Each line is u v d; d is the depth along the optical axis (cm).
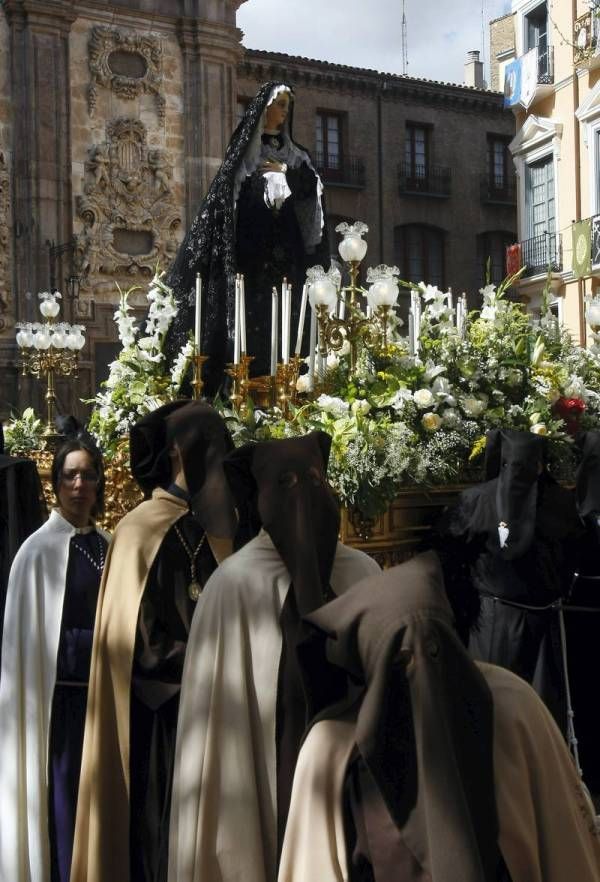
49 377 952
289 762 270
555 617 452
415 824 185
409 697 190
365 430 499
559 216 2222
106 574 339
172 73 2261
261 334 674
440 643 188
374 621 192
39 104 2089
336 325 557
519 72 2320
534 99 2275
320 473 290
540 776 201
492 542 432
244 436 504
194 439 343
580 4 2145
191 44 2262
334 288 549
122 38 2194
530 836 193
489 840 183
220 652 280
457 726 186
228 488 334
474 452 529
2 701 357
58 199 2120
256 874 264
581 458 500
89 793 328
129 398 579
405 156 3081
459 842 174
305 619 206
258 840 267
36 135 2089
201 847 265
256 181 663
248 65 2789
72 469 377
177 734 287
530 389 587
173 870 271
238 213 664
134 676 329
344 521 495
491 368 573
